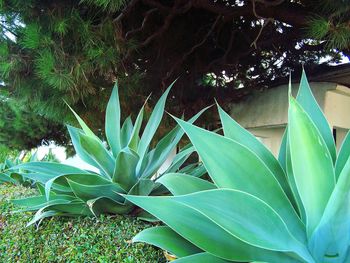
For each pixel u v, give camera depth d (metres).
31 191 3.67
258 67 5.08
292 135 1.26
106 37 3.06
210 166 1.38
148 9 3.87
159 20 4.12
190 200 1.19
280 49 4.64
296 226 1.35
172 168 2.51
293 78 4.84
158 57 4.43
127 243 1.92
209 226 1.36
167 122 4.71
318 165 1.24
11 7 2.87
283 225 1.22
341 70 4.19
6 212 2.94
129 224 2.20
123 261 1.86
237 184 1.38
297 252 1.21
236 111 5.58
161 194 2.52
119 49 3.25
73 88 3.15
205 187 1.55
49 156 5.62
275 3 3.08
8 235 2.74
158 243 1.42
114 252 1.94
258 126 5.27
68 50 3.00
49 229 2.41
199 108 5.04
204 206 1.19
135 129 2.46
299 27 3.78
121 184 2.31
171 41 4.49
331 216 1.10
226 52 4.53
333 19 2.57
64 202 2.37
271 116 5.04
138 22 3.94
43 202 2.55
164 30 3.99
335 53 3.66
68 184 2.36
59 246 2.24
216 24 4.36
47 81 3.01
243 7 3.69
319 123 1.66
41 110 3.94
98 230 2.11
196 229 1.35
